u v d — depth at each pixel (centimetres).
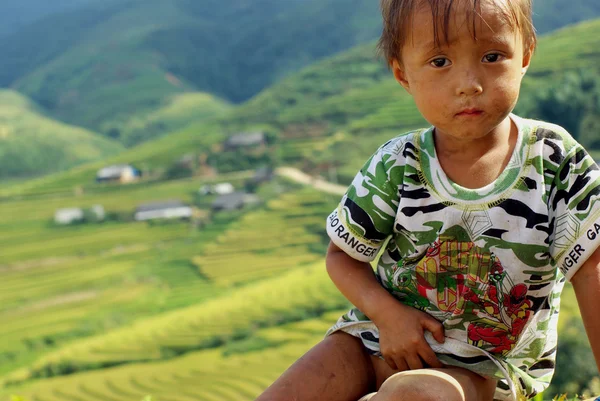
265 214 7919
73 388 5144
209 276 6856
